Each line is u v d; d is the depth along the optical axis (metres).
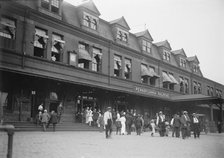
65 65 24.38
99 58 28.75
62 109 23.41
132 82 32.97
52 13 23.84
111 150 10.74
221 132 30.94
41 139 13.04
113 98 29.89
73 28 25.80
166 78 38.78
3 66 17.91
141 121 22.06
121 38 32.34
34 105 21.83
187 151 11.13
